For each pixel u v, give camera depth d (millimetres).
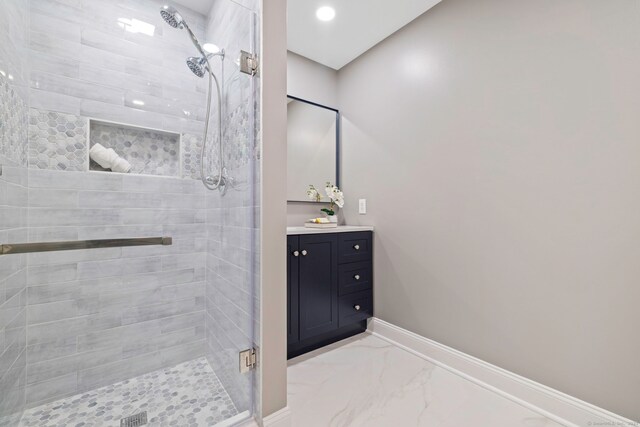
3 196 1168
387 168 2277
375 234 2375
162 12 1682
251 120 1287
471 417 1387
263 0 1258
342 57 2547
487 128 1667
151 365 1695
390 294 2238
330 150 2668
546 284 1432
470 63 1746
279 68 1300
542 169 1447
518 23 1535
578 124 1331
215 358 1649
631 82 1191
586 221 1310
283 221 1299
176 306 1784
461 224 1794
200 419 1293
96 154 1584
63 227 1498
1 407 1171
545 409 1407
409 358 1963
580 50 1324
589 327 1298
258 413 1228
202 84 1768
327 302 2059
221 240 1617
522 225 1521
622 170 1214
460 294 1795
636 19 1180
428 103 1985
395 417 1384
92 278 1567
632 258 1190
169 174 1794
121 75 1654
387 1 1890
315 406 1463
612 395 1230
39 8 1454
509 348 1562
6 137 1187
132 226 1675
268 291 1241
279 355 1268
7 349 1216
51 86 1478
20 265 1336
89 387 1532
